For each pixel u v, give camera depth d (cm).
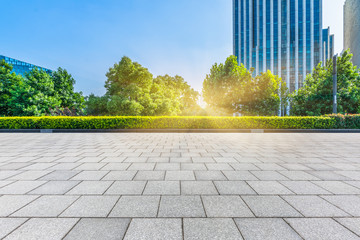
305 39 4403
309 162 505
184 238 189
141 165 470
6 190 310
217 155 591
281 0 4544
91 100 2170
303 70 4403
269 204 265
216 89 2162
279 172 416
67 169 433
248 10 4928
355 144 816
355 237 191
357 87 1711
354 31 6200
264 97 2030
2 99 2133
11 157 554
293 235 194
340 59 1803
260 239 188
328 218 228
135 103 2006
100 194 297
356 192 307
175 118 1408
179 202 270
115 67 2328
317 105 1836
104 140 937
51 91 2223
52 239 186
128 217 229
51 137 1062
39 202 268
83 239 186
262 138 1031
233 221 221
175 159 535
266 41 4647
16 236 191
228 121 1404
